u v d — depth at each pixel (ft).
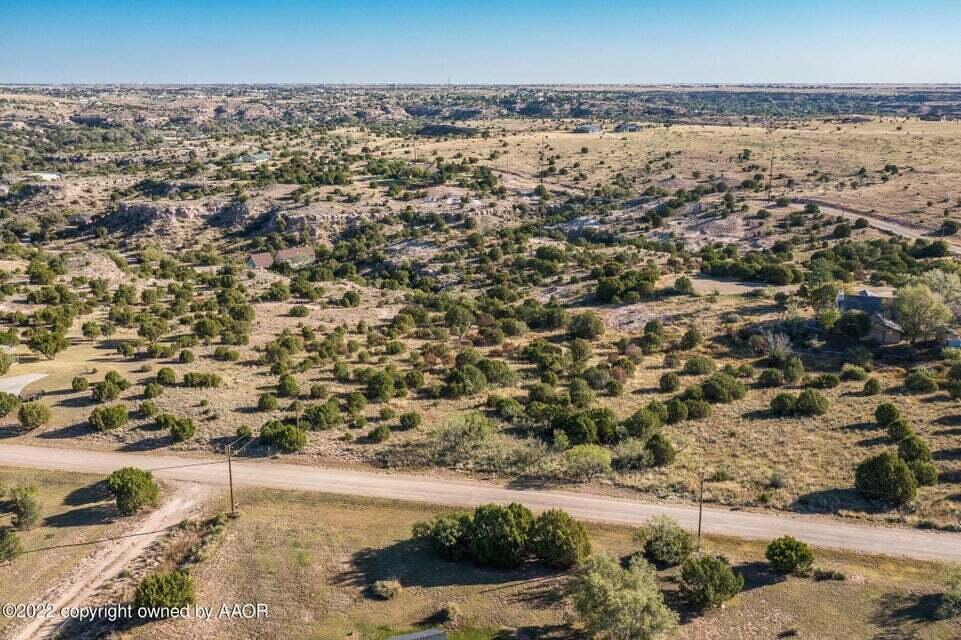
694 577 100.17
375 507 128.88
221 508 128.57
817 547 114.21
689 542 111.14
